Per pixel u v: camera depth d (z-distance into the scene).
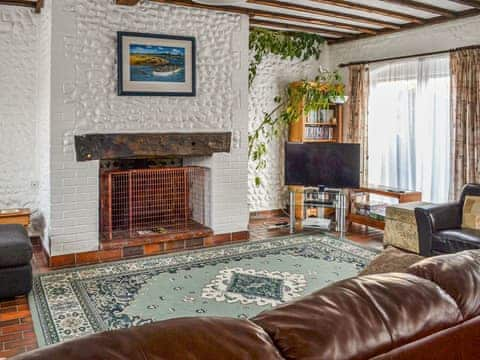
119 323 3.11
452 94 5.25
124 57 4.54
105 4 4.44
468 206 4.38
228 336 0.93
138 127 4.68
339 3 4.78
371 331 1.04
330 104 6.65
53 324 3.09
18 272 3.49
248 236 5.39
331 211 6.70
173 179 5.26
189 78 4.89
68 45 4.30
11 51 4.92
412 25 5.70
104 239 4.73
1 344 2.85
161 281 3.91
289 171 5.76
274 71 6.64
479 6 4.80
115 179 4.93
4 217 4.61
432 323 1.15
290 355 0.95
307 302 1.09
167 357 0.85
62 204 4.39
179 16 4.81
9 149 5.02
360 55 6.62
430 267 1.36
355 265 4.36
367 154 6.48
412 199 5.42
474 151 5.05
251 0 4.71
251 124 6.52
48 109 4.36
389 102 6.16
